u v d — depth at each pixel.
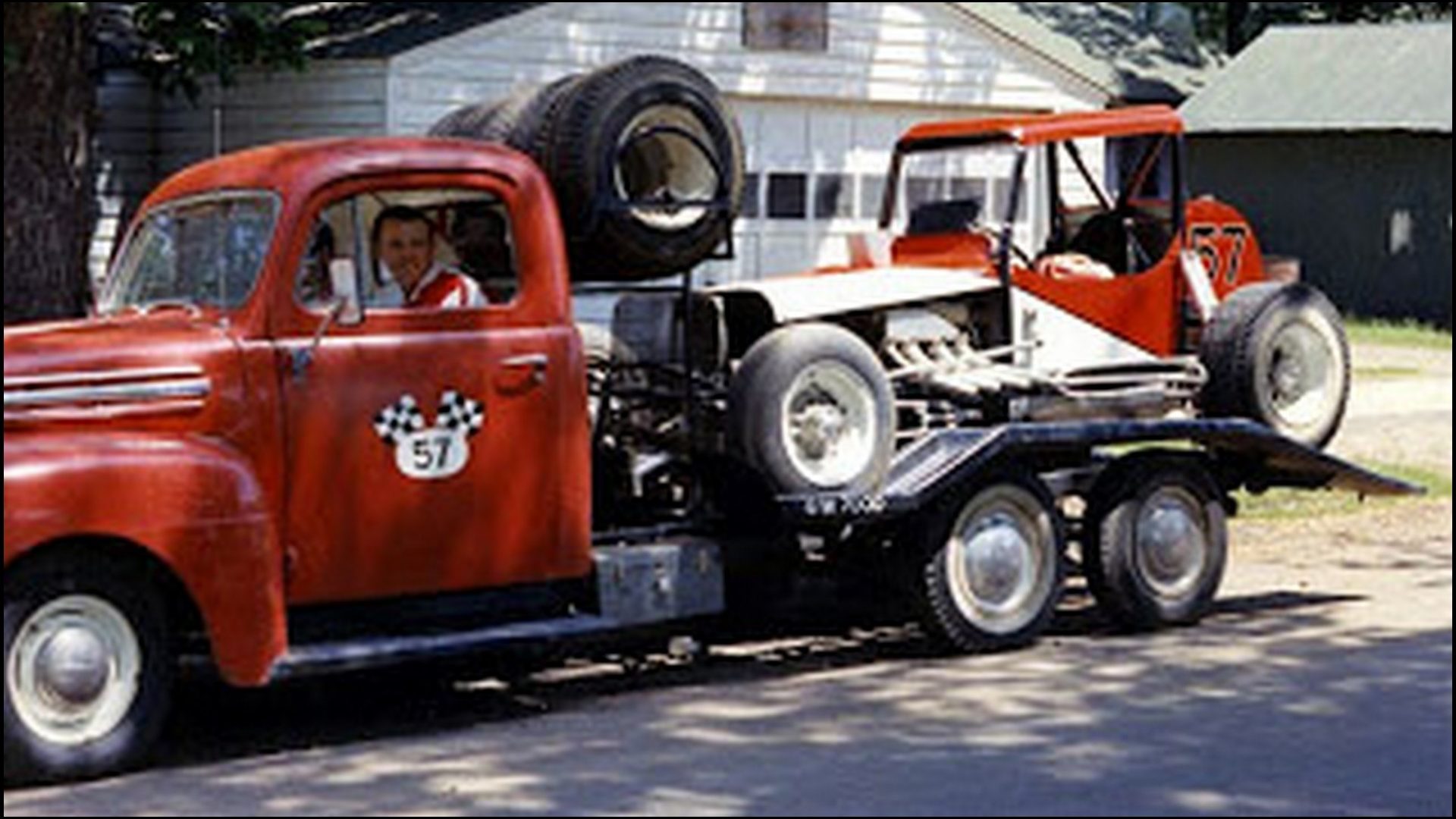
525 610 9.18
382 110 18.94
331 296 8.65
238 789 7.86
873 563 10.57
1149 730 8.70
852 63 21.84
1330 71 31.75
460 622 8.98
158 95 21.11
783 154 21.59
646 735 8.72
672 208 9.52
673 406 10.20
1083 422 10.62
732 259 9.77
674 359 10.20
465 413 8.87
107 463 7.96
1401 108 30.55
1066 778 7.86
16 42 15.48
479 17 19.39
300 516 8.52
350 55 18.86
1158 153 11.47
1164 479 10.99
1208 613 11.55
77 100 15.85
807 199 21.81
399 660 8.53
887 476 9.98
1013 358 10.77
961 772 7.96
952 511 10.28
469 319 8.89
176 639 8.48
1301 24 36.38
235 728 9.07
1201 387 11.20
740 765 8.12
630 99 9.39
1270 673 9.91
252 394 8.43
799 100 21.62
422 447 8.77
